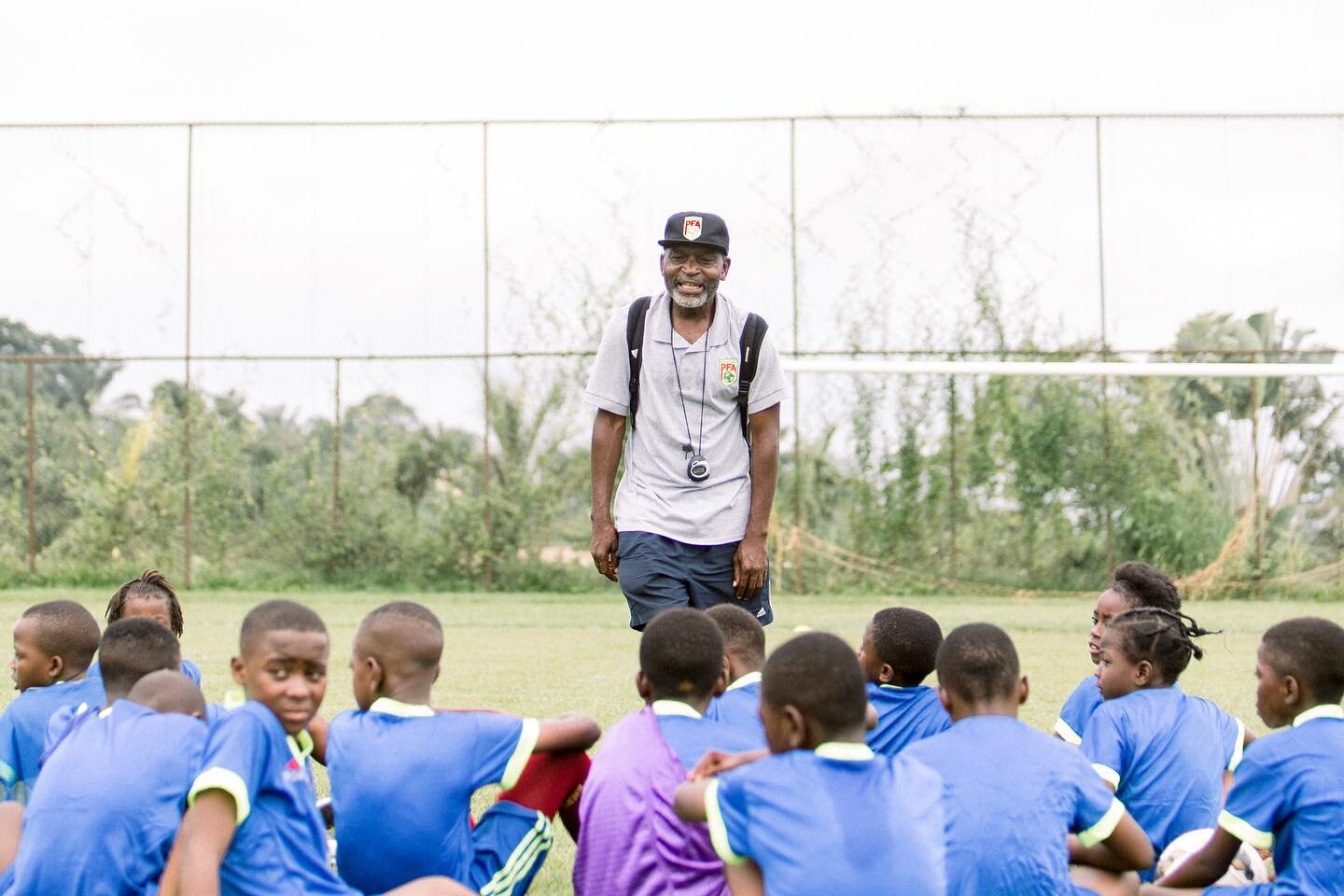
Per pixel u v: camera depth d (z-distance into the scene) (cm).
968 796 283
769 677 268
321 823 294
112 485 1447
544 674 759
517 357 1447
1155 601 421
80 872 278
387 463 1453
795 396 1428
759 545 455
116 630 329
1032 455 1413
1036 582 1406
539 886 367
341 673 766
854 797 257
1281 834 318
